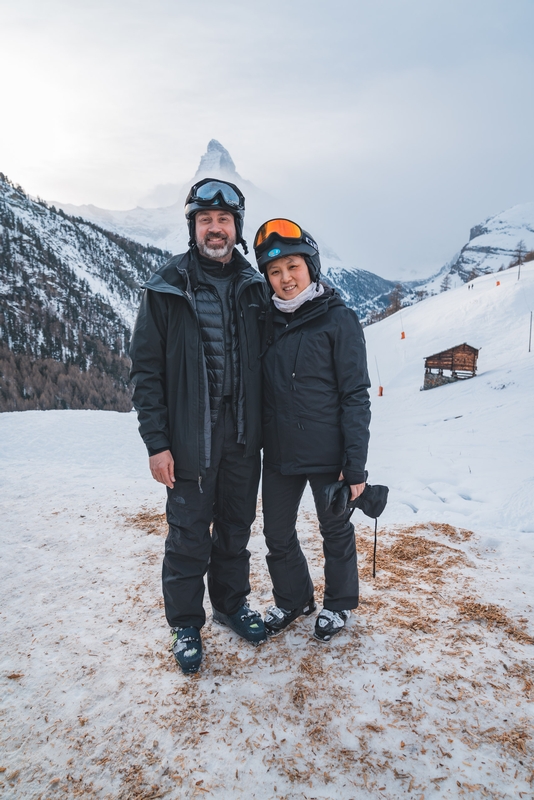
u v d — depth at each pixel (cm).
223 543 249
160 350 223
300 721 192
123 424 1037
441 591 287
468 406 1777
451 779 164
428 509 478
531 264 5703
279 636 249
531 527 400
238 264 235
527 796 157
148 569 327
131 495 503
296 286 226
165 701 204
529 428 1112
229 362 228
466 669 217
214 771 171
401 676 214
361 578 307
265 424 240
